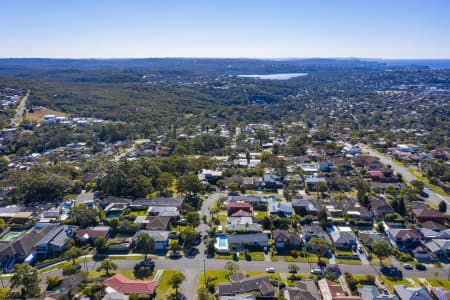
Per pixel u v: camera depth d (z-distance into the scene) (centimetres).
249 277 7944
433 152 18650
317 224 10988
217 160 18262
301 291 7219
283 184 14850
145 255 8906
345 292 7556
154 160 16512
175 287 7406
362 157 17700
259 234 9925
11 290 7688
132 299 7050
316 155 18838
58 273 8500
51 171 14812
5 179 14625
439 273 8406
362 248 9575
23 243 9362
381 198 13062
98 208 12219
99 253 9350
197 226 10881
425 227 10619
